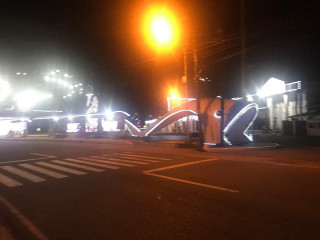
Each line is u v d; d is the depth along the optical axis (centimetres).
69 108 5025
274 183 900
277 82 4294
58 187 952
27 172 1279
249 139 2405
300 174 1049
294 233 509
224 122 2234
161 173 1135
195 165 1321
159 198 768
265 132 4181
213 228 545
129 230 554
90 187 932
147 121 4584
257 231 523
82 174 1180
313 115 3631
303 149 1906
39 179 1106
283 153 1700
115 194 828
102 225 586
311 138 3047
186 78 2231
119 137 3700
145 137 3231
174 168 1248
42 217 654
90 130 4594
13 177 1166
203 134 2339
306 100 4103
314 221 563
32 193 883
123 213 655
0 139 5116
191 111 2558
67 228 579
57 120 5397
